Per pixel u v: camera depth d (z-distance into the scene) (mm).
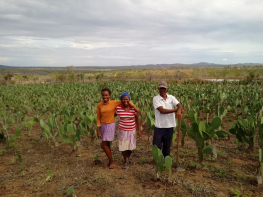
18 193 3127
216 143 5008
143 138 5777
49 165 4094
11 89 21000
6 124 6613
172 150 4691
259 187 3098
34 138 5953
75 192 3102
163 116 3617
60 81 38094
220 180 3314
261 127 3533
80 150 4918
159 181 3336
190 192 3006
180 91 12016
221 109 5879
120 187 3199
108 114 3770
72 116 6137
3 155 4727
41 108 9055
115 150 4855
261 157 3088
